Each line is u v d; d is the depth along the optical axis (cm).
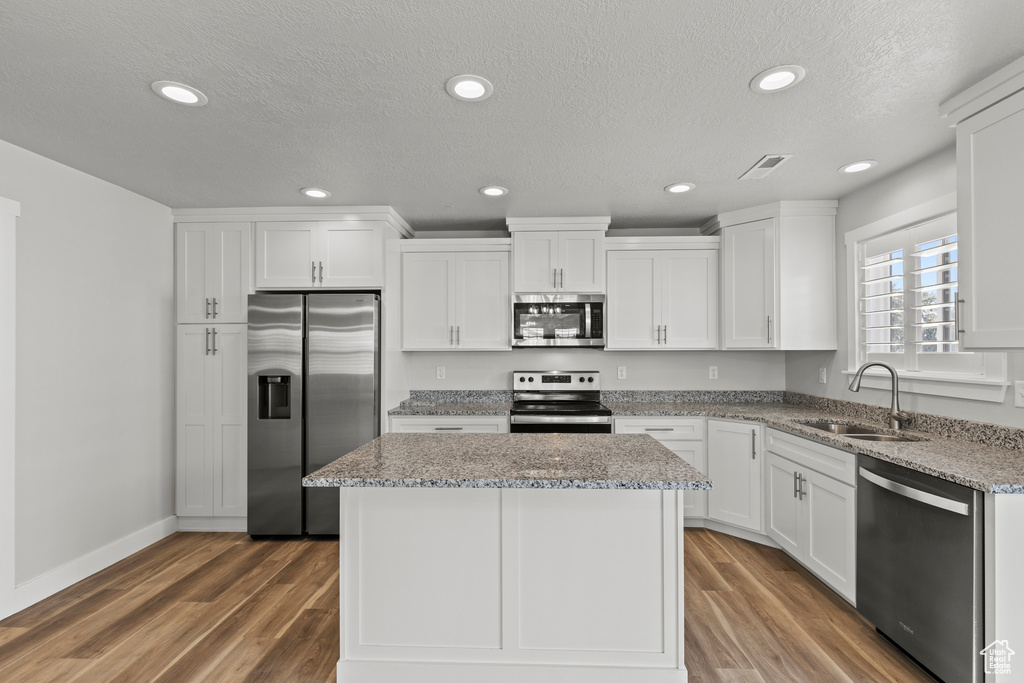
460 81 190
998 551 169
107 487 309
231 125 228
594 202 351
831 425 298
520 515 193
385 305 368
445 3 148
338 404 355
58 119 222
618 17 155
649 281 394
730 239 375
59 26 158
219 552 330
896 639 209
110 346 312
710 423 360
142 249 338
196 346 368
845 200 335
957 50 171
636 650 191
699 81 191
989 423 229
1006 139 181
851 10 152
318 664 209
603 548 192
